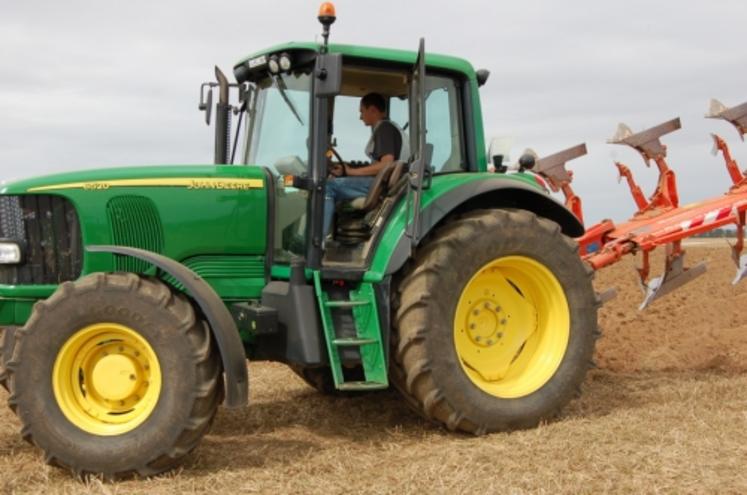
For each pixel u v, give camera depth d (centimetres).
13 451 485
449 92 555
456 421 504
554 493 387
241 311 504
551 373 538
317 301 492
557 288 543
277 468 443
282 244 523
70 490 413
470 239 508
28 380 428
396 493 394
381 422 559
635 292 1271
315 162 497
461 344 532
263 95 551
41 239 491
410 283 499
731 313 1009
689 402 571
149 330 429
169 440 426
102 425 437
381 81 536
